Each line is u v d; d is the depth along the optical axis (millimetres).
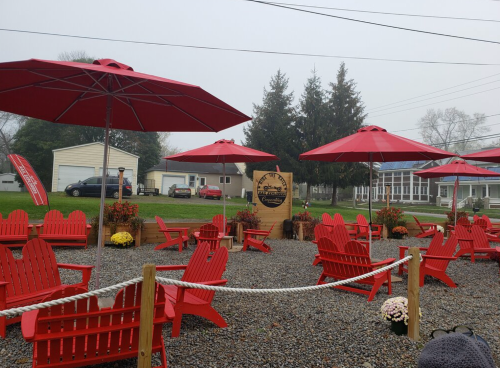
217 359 3338
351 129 35188
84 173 31219
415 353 3578
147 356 2658
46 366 2629
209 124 4746
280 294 5535
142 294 2639
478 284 6742
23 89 3967
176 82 3285
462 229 9344
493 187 44250
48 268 4328
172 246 10133
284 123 34844
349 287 5809
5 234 8461
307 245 11156
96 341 2770
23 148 38188
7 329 3869
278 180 12680
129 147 44312
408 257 3949
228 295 5395
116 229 9781
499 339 4031
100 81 3928
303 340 3818
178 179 41562
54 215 9062
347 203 47219
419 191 50031
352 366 3301
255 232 9688
